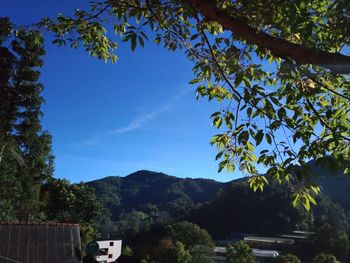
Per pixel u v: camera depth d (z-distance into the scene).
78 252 20.84
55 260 18.88
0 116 27.92
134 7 4.73
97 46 6.11
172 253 83.19
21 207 36.25
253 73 3.97
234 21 3.30
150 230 117.56
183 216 131.38
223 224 121.38
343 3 3.18
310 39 3.69
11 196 31.09
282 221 111.44
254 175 4.86
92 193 59.09
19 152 32.81
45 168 39.31
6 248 16.56
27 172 36.47
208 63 4.72
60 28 5.71
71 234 21.22
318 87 3.96
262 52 4.34
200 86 5.07
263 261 93.62
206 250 93.00
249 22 3.79
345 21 3.27
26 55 26.86
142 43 4.04
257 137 3.82
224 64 4.52
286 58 3.59
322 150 3.87
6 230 17.00
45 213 52.19
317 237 96.56
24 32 5.80
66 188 56.59
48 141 34.78
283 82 4.23
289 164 3.75
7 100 27.80
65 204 54.91
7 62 26.91
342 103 4.45
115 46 6.14
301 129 4.22
